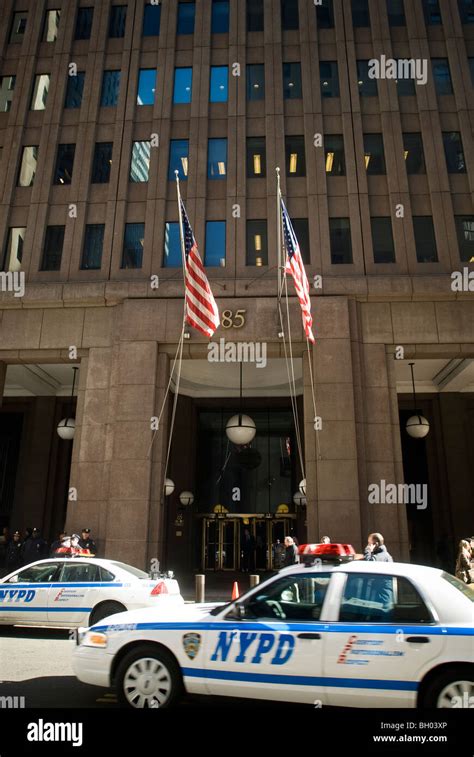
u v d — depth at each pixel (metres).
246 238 18.16
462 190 18.36
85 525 15.77
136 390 16.47
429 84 19.62
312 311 16.89
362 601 5.05
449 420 22.66
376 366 16.73
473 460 22.64
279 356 17.16
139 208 18.75
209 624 5.24
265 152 19.12
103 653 5.42
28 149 20.03
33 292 17.55
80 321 17.58
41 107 20.62
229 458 24.80
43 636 10.13
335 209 18.31
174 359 17.31
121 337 17.02
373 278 17.11
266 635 5.04
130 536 15.31
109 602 9.66
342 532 15.05
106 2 21.58
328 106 19.59
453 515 21.42
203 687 5.07
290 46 20.52
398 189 18.30
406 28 20.52
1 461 24.27
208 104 19.77
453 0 20.80
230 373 21.78
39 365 21.28
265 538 24.02
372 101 19.64
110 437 16.39
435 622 4.79
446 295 16.95
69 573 10.09
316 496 15.59
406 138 19.12
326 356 16.48
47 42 21.56
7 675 7.07
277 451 24.88
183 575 21.89
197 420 25.02
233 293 17.19
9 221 19.02
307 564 5.65
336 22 20.59
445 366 21.19
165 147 19.23
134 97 20.03
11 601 9.89
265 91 19.78
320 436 15.84
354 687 4.72
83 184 19.05
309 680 4.83
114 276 17.84
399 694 4.62
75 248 18.36
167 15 21.14
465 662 4.55
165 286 17.33
